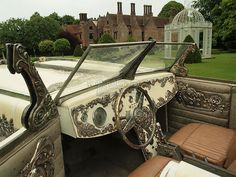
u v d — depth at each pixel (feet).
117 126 5.52
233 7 64.49
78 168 7.16
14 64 3.41
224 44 76.23
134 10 113.39
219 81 7.52
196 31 55.62
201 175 2.97
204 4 94.53
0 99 5.16
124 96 5.77
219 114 7.55
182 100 8.38
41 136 3.93
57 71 7.21
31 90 3.80
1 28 117.39
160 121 9.02
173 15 103.04
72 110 4.75
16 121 4.78
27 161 3.56
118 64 5.78
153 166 5.09
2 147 3.12
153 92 7.07
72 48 104.83
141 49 5.70
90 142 8.43
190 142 6.24
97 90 5.47
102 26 125.70
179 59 8.22
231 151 5.88
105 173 6.97
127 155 7.75
